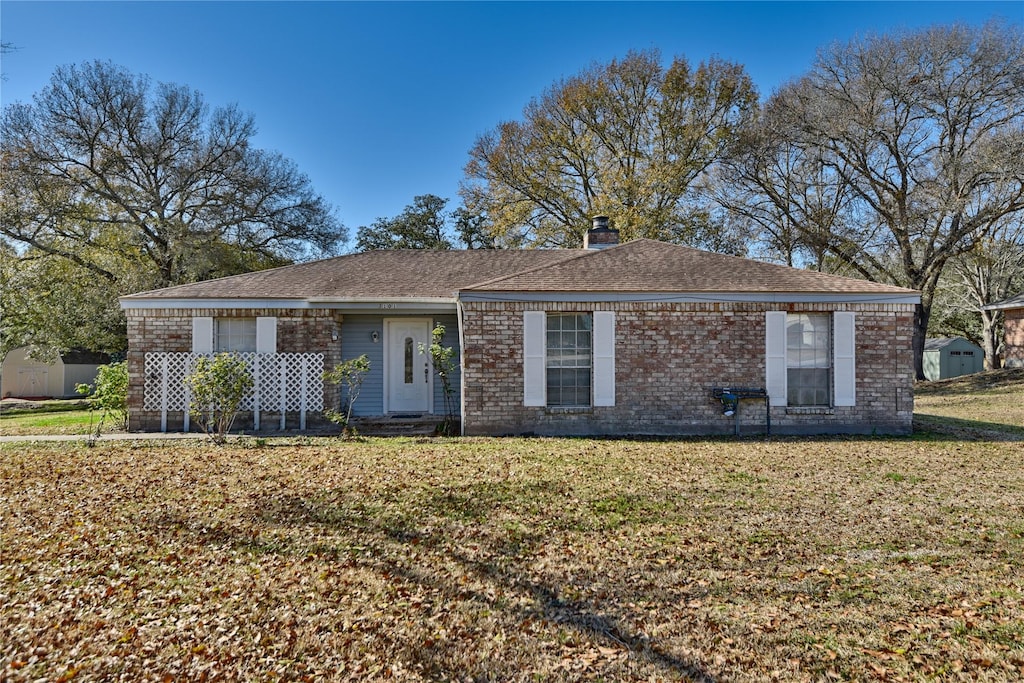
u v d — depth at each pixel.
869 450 9.70
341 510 6.30
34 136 24.44
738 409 11.40
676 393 11.52
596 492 6.94
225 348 12.80
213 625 3.90
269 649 3.61
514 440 10.77
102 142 26.03
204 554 5.12
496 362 11.48
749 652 3.53
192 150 27.64
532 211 30.80
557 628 3.87
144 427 12.51
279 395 12.59
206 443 10.60
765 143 25.89
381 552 5.20
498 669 3.40
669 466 8.33
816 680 3.22
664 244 14.17
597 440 10.78
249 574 4.72
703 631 3.79
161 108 27.06
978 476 7.80
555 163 30.34
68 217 24.92
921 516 6.05
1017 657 3.38
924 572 4.66
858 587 4.40
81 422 14.55
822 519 5.98
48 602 4.23
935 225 25.00
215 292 12.79
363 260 15.67
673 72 29.20
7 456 9.39
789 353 11.80
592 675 3.33
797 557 5.00
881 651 3.50
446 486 7.19
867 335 11.66
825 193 27.25
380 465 8.41
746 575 4.65
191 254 26.34
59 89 25.09
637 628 3.86
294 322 12.77
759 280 12.00
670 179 28.36
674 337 11.52
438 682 3.27
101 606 4.18
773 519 5.99
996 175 22.34
